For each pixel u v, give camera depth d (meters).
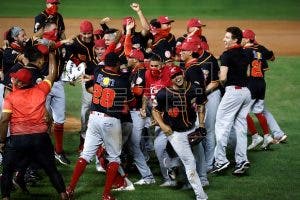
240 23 54.84
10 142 17.66
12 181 19.16
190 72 20.36
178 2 63.75
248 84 22.59
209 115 21.86
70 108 30.86
